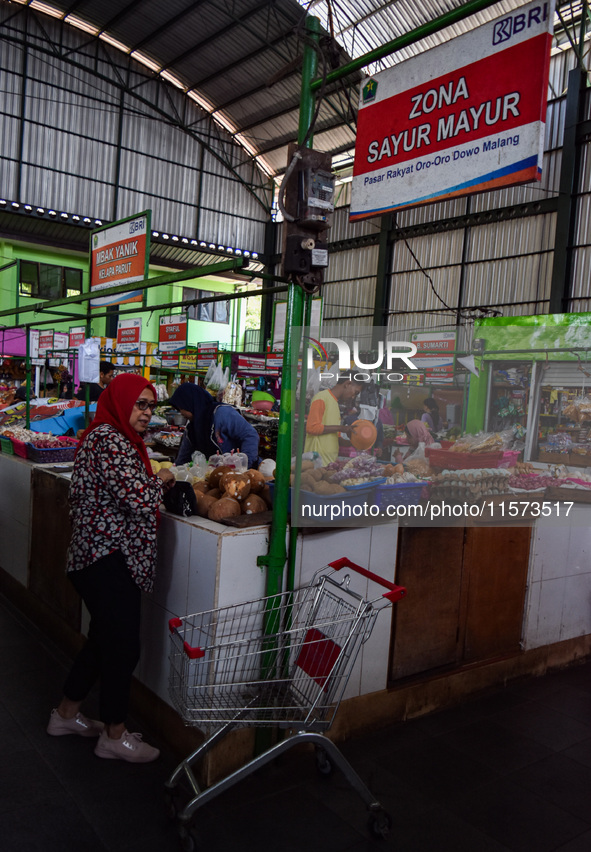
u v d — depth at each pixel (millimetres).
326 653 2094
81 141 18406
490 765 2574
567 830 2205
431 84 2150
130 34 17797
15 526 3877
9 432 4207
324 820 2180
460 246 15281
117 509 2311
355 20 14438
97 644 2477
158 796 2248
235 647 2311
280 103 18703
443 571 2951
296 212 2299
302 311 2324
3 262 18531
